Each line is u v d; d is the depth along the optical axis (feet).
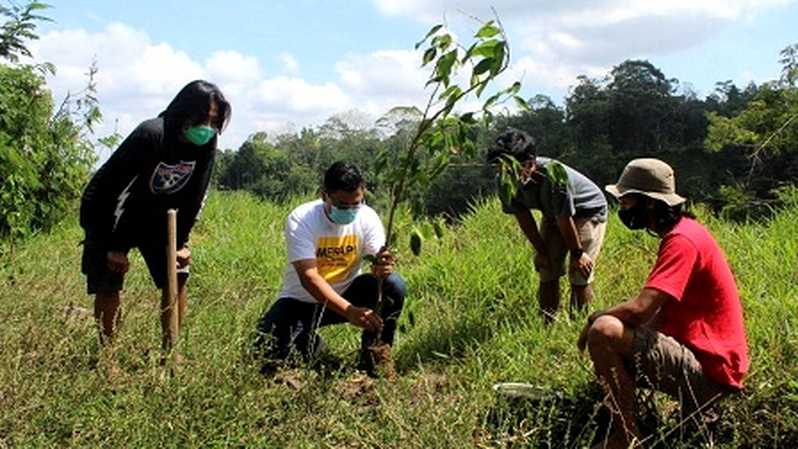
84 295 21.02
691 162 110.63
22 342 14.52
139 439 12.25
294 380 14.93
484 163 17.48
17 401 12.48
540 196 18.08
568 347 16.12
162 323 16.08
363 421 13.78
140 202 15.64
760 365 14.03
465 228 29.55
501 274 21.84
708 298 12.62
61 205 34.37
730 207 29.58
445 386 15.58
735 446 12.41
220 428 12.88
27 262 26.30
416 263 26.48
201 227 34.81
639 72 155.53
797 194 25.66
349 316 15.51
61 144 35.06
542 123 153.28
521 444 12.88
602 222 18.94
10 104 31.35
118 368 14.19
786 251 20.65
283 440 13.03
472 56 12.63
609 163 136.77
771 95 82.12
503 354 16.47
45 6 27.58
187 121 14.88
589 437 13.61
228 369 13.92
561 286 20.77
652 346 12.50
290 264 16.30
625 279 21.15
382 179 14.30
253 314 18.94
